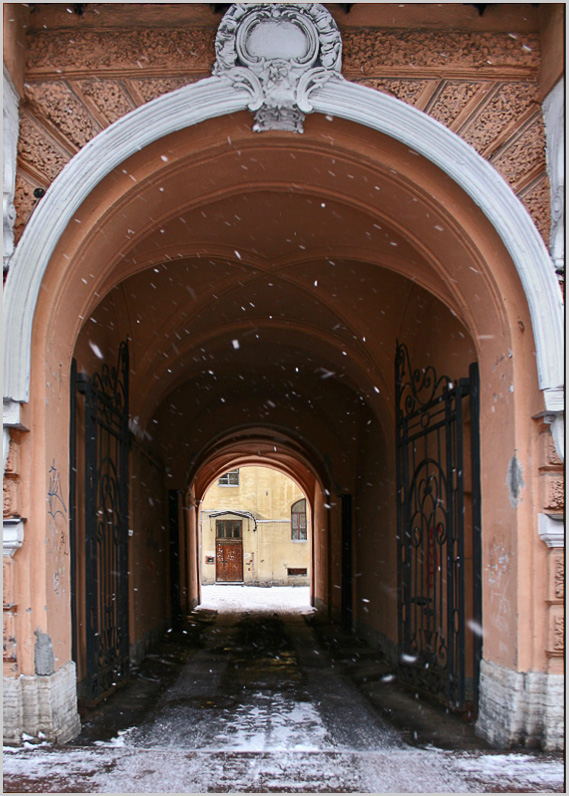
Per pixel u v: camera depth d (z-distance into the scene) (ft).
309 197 23.66
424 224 21.25
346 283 29.71
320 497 63.77
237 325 33.99
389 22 20.26
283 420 49.21
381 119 19.52
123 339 30.96
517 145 20.03
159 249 25.17
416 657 26.43
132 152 19.17
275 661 35.06
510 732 18.21
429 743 19.12
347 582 47.14
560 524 18.42
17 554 18.01
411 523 27.22
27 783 14.83
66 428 20.07
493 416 20.47
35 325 18.67
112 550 26.53
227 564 107.55
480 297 20.63
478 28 20.29
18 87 19.27
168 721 21.89
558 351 18.39
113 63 19.76
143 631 35.65
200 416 49.70
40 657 17.83
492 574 20.16
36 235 18.29
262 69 19.51
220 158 20.88
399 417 28.89
